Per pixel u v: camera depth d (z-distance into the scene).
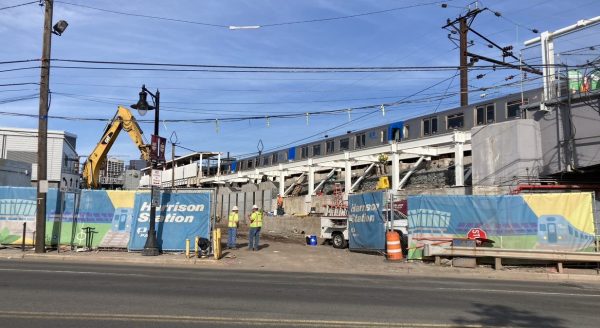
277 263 18.00
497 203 18.75
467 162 34.50
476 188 24.34
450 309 9.28
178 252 19.88
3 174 30.25
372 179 42.34
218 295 10.22
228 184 62.16
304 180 51.44
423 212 19.02
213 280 12.75
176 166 78.00
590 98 21.62
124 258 17.89
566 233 17.94
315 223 34.34
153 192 19.08
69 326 7.19
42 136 19.70
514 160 24.12
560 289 12.86
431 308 9.34
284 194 49.69
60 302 8.96
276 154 58.62
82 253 19.17
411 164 39.41
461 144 30.84
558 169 22.73
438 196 19.05
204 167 71.69
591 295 11.73
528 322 8.26
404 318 8.34
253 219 21.80
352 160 40.56
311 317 8.23
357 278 14.46
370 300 10.12
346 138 46.75
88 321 7.53
